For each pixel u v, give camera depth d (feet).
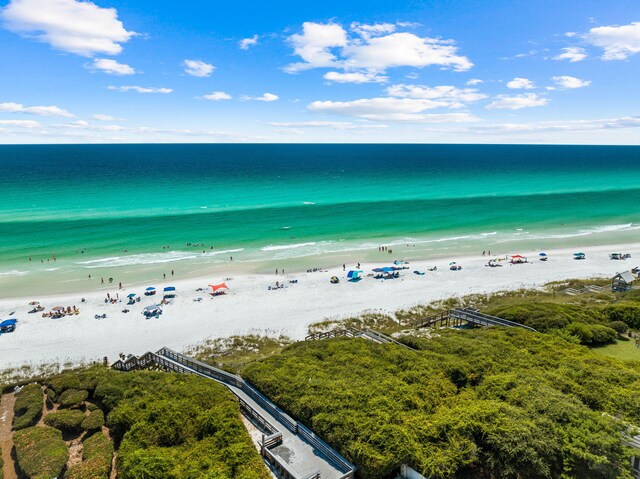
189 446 63.31
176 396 76.48
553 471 54.13
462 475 54.85
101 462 62.28
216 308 158.92
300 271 203.62
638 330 112.98
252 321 147.43
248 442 62.69
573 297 160.25
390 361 88.69
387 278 191.93
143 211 329.11
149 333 138.72
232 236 264.31
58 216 306.35
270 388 76.02
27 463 64.23
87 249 232.12
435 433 58.08
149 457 57.57
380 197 407.44
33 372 112.68
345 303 163.43
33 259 214.90
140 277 193.16
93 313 153.89
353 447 57.00
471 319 130.52
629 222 309.22
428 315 149.38
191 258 221.46
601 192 442.91
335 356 92.07
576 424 58.18
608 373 76.79
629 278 162.61
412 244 252.01
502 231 284.41
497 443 55.36
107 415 80.02
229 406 72.02
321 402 67.92
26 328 141.59
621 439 55.06
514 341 101.14
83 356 122.72
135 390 81.30
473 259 222.48
